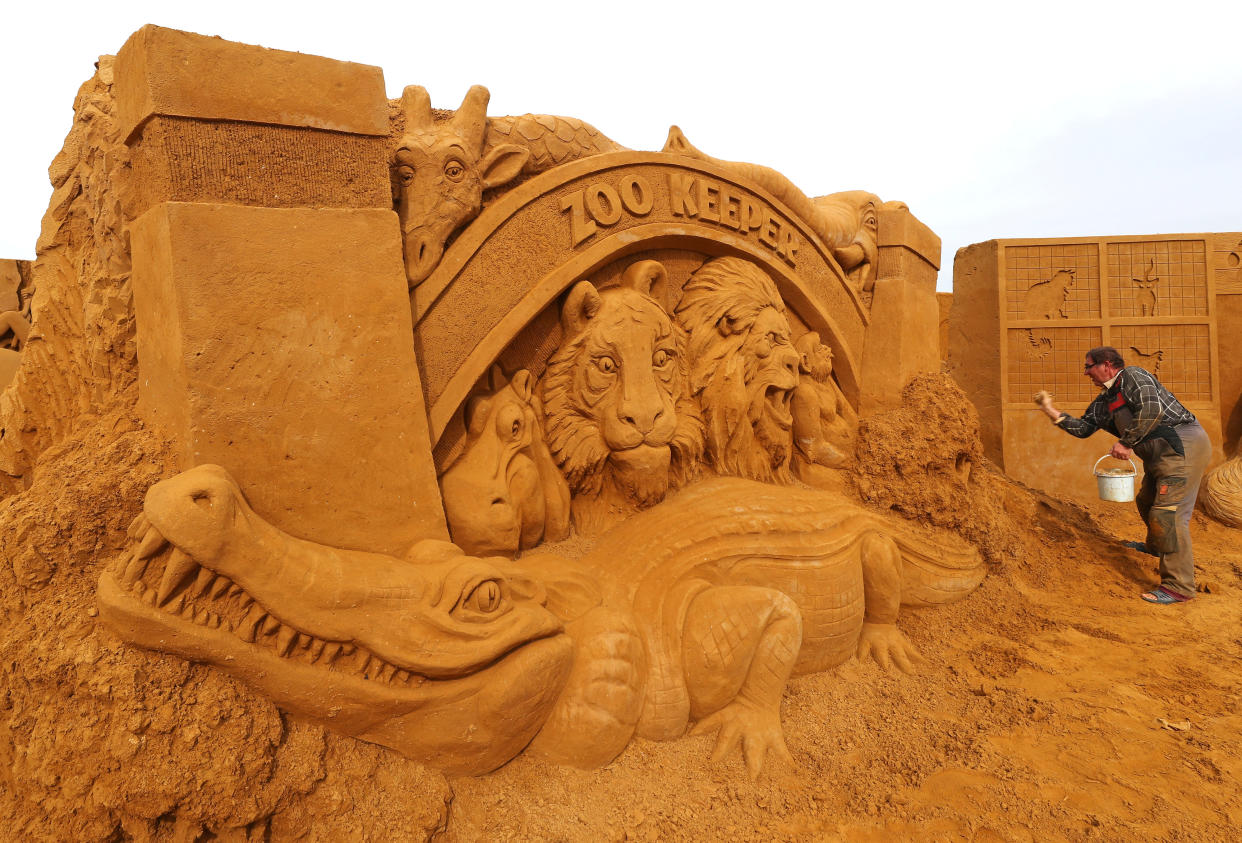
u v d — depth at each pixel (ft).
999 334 19.16
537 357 8.78
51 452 6.87
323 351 6.42
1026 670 9.93
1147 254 18.69
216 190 6.01
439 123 8.04
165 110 5.74
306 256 6.36
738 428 10.14
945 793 7.34
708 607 7.89
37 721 5.33
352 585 5.86
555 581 7.48
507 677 6.40
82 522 5.83
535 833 6.33
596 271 9.23
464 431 8.03
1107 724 8.56
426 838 5.90
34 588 5.79
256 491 6.05
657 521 8.84
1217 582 13.38
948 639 10.81
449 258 7.57
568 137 8.83
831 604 9.07
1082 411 18.69
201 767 5.24
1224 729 8.50
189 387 5.78
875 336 13.01
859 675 9.49
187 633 5.32
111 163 7.17
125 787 5.08
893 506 11.87
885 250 13.09
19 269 19.26
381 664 6.04
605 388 8.71
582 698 6.93
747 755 7.57
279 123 6.25
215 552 5.30
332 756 5.95
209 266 5.90
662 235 9.52
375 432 6.66
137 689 5.19
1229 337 18.76
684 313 10.19
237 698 5.54
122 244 7.06
